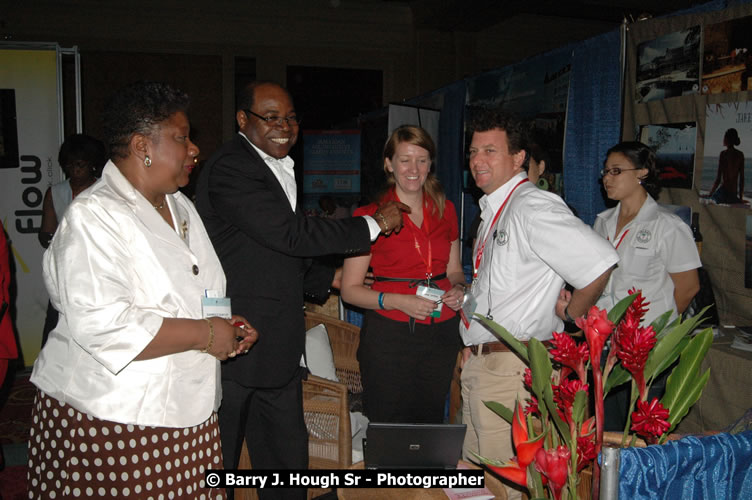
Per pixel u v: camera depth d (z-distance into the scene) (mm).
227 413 2059
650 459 1085
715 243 2551
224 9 8211
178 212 1651
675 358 1227
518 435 1074
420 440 1852
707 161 2533
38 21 7520
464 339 2135
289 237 1921
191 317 1551
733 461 1138
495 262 1982
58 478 1437
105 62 7824
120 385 1415
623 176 2529
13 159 4414
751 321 2439
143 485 1457
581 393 1062
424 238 2391
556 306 1971
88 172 3701
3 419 3789
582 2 8508
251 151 1992
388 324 2342
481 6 7938
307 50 8680
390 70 9055
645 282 2498
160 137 1465
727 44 2383
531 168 2711
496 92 3980
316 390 2582
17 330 4574
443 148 4930
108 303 1354
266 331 2004
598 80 3023
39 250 4539
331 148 7117
